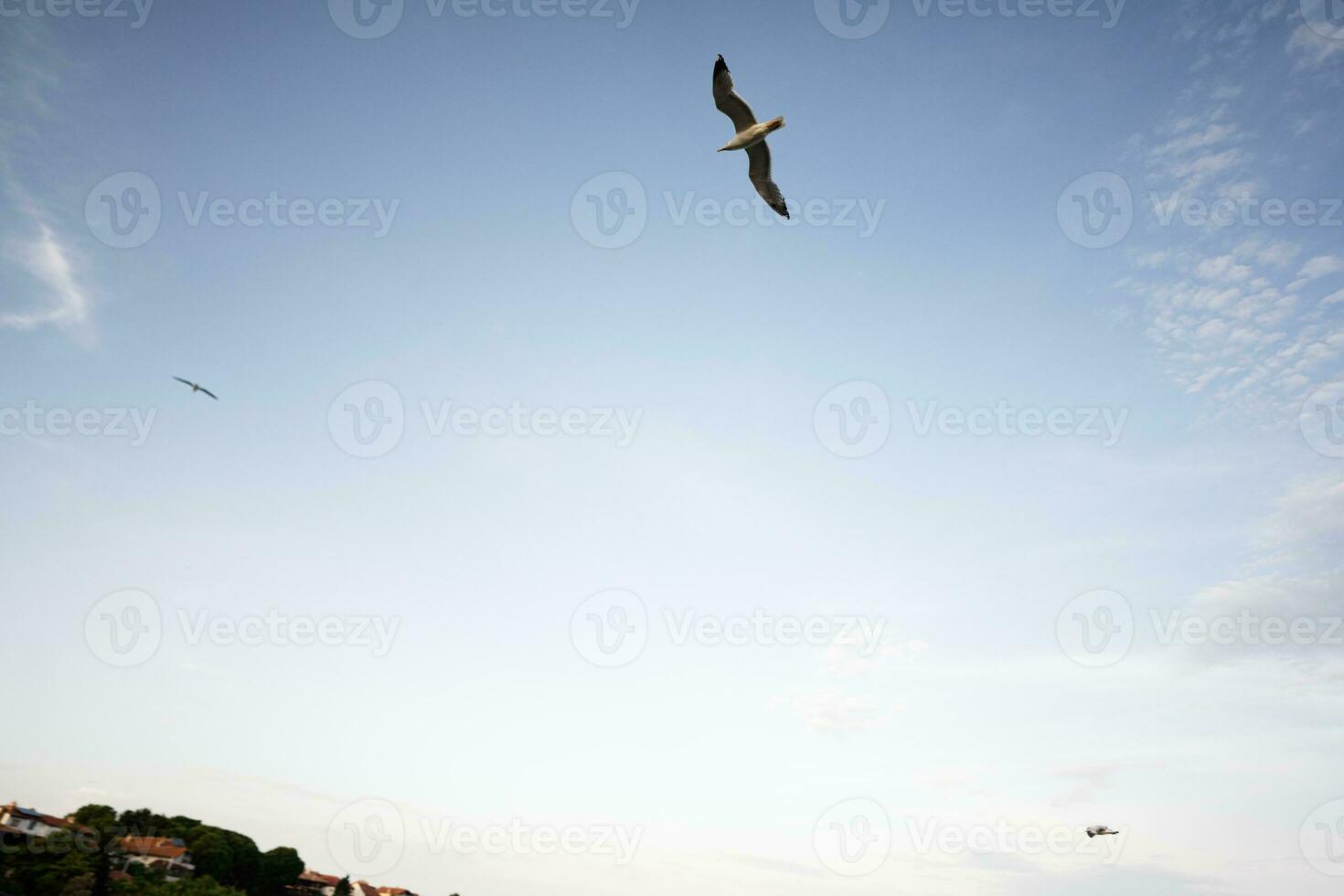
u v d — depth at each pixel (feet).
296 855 299.79
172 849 259.60
